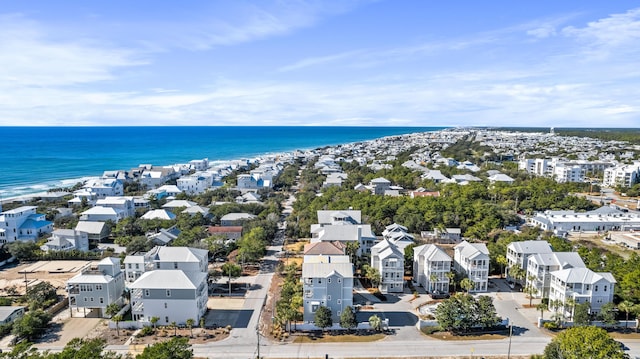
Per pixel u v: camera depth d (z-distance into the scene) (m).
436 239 150.62
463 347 82.88
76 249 141.50
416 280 116.00
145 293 91.25
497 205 180.88
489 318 87.19
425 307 100.81
